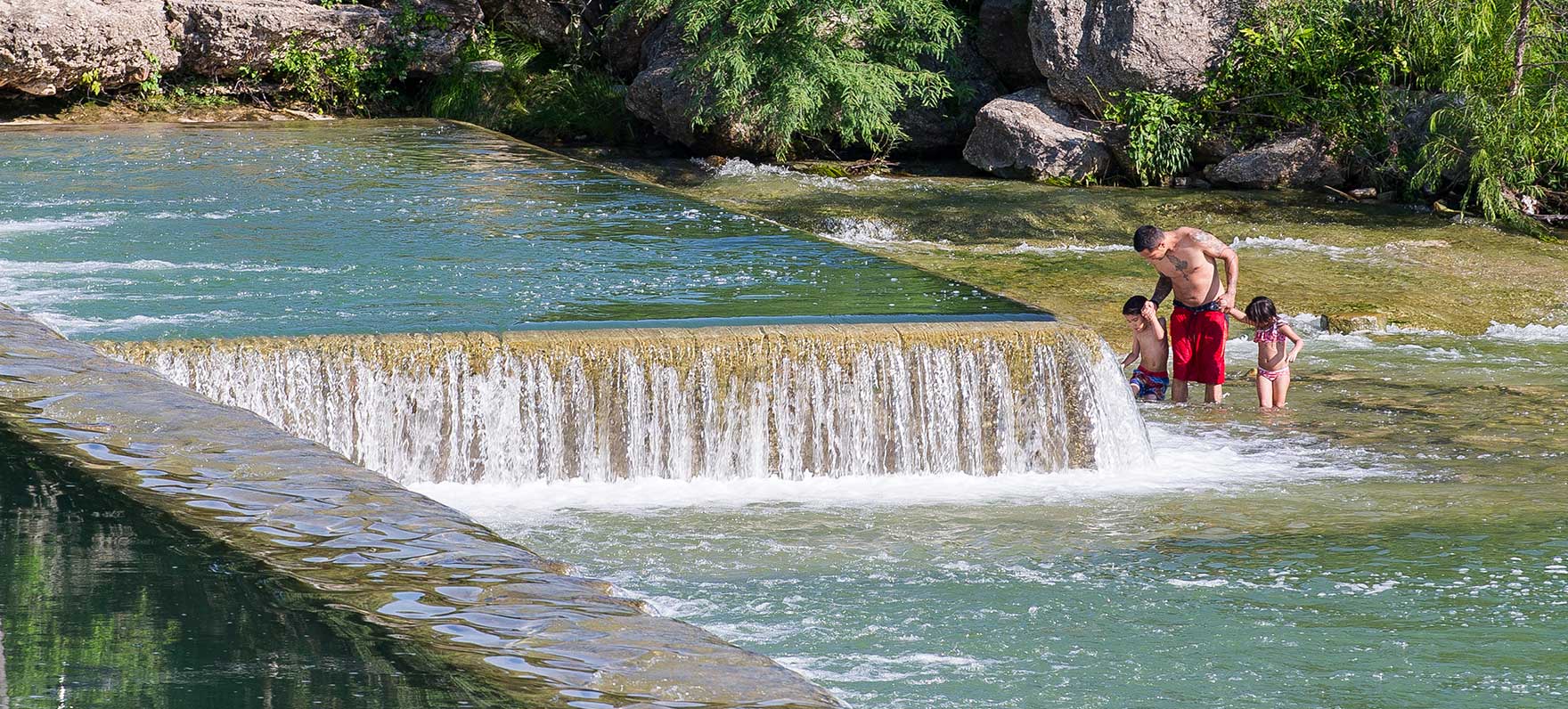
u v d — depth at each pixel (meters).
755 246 25.45
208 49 46.09
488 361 17.47
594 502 16.84
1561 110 33.34
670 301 20.81
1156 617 12.88
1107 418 18.88
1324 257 30.89
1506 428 20.02
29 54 42.28
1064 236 33.19
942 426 18.53
